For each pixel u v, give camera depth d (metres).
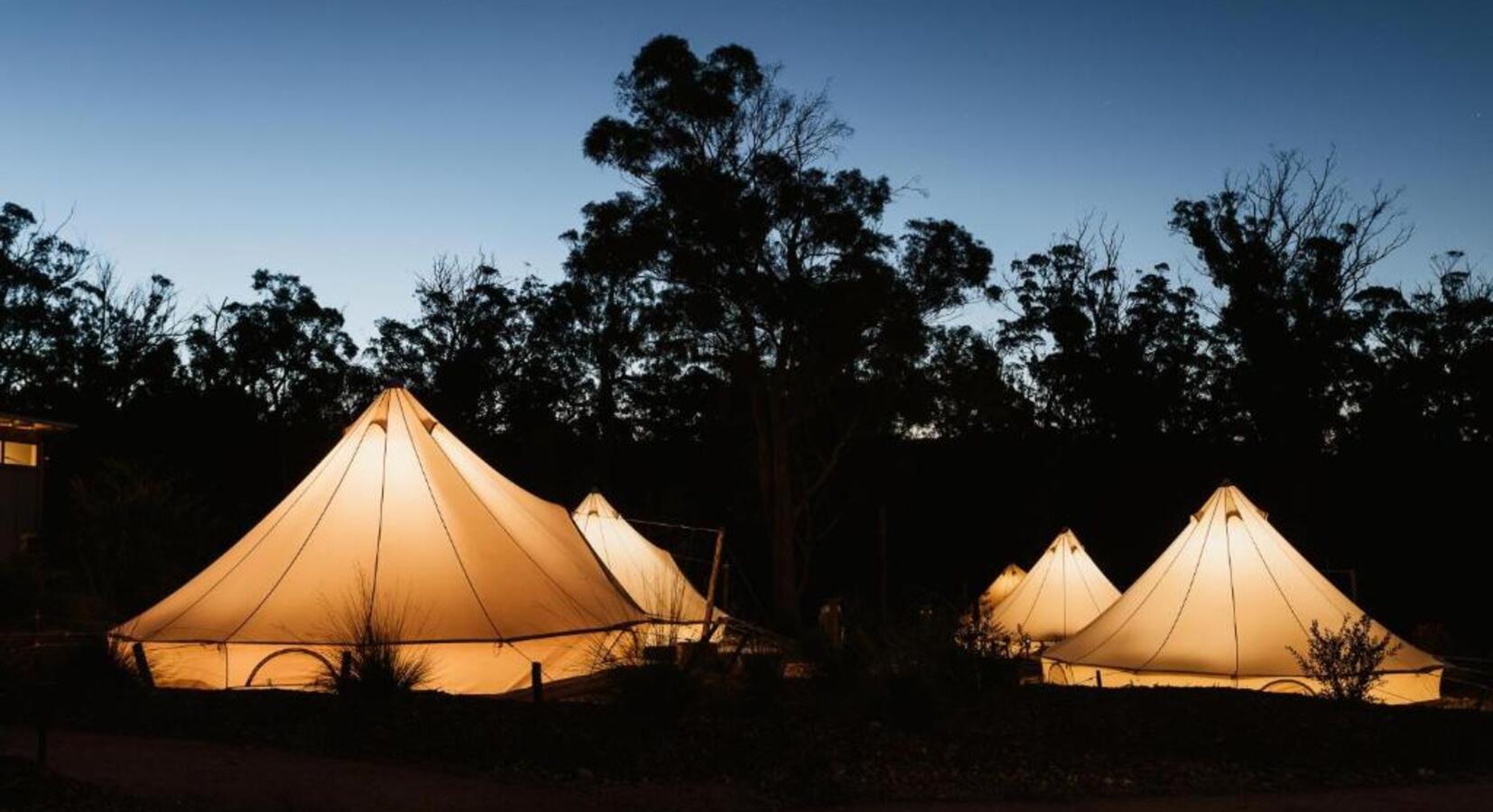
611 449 49.50
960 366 41.41
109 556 23.28
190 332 51.53
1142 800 9.02
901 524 47.19
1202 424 48.59
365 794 8.52
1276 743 11.03
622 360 49.59
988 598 32.75
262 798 8.27
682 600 21.55
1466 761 10.73
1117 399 48.41
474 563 16.59
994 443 49.88
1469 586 37.19
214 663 14.77
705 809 8.49
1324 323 44.25
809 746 10.16
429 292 50.09
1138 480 48.75
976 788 9.34
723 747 10.02
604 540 24.52
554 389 50.12
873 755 10.06
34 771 7.99
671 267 38.31
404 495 17.02
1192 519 20.83
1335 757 10.66
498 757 9.73
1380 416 42.94
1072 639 21.03
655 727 10.38
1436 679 18.17
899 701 11.27
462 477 17.92
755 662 12.59
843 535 46.91
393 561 16.16
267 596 15.59
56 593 21.67
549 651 16.06
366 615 13.48
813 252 39.25
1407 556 39.66
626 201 39.12
